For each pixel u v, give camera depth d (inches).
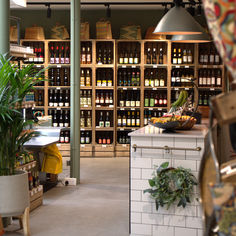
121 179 266.8
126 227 168.6
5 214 146.9
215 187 29.9
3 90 147.9
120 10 392.8
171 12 170.2
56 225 171.0
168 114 197.2
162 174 148.7
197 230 150.1
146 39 370.3
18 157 174.1
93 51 365.1
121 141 384.5
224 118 30.4
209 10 28.9
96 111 390.6
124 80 378.9
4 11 162.2
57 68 386.3
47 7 381.4
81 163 330.6
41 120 265.0
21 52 215.8
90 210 193.9
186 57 373.7
